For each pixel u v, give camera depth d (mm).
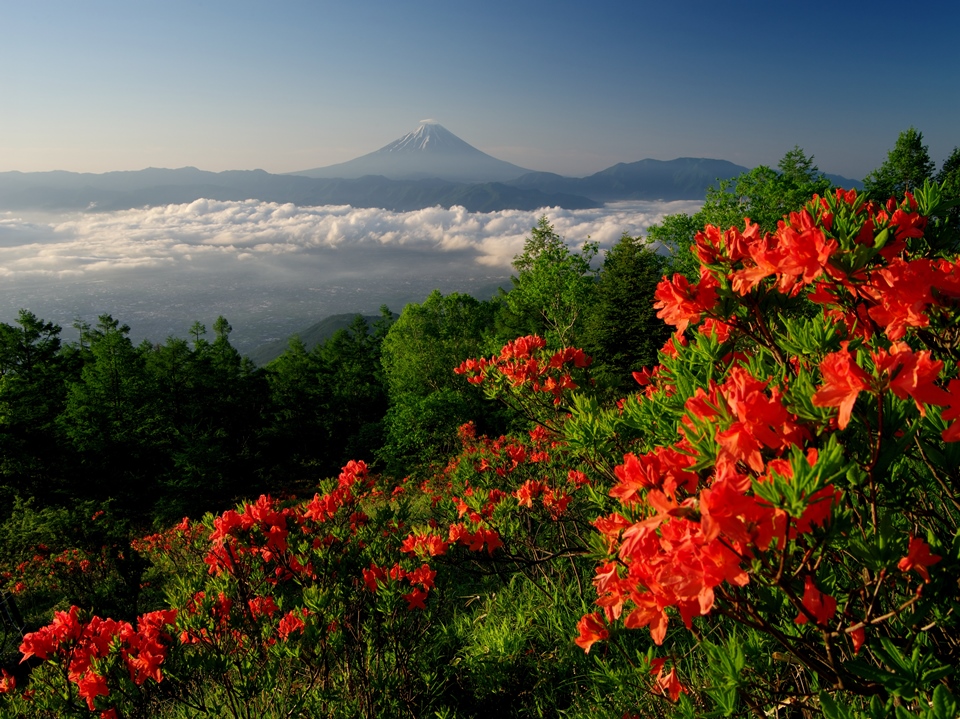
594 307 26797
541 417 5551
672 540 1235
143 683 3549
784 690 1821
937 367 1101
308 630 3807
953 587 1325
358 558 4883
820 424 1298
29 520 12227
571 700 3895
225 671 3812
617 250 26656
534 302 31250
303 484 35062
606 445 2736
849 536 1308
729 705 1539
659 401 2330
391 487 20109
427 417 24344
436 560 4410
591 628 2266
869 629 1524
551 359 5355
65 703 3449
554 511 5246
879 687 1295
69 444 27312
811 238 1459
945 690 1123
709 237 1841
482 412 24969
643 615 1398
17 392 24375
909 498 1468
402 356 35250
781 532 1113
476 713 4039
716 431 1284
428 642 4762
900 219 1497
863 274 1434
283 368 47719
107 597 10984
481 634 4637
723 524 1082
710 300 1747
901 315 1382
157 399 32562
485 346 32281
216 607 4293
